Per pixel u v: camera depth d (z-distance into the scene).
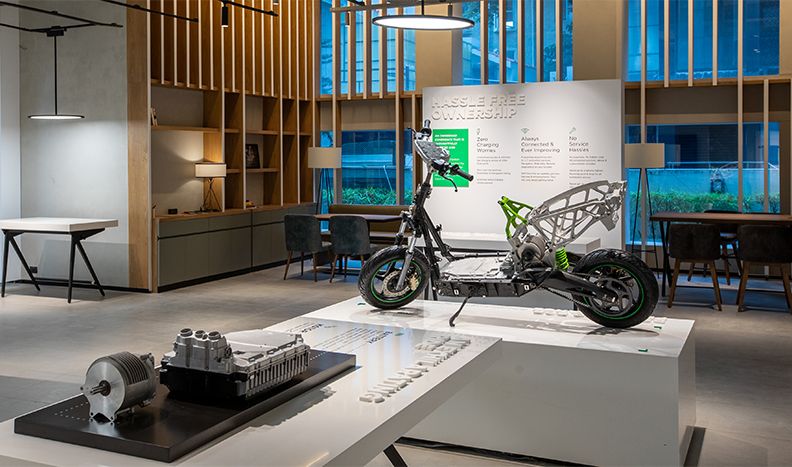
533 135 9.41
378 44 14.14
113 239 10.59
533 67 14.20
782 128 11.73
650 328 4.46
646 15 12.37
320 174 14.64
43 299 9.84
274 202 13.76
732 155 12.55
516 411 4.22
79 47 10.66
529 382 4.17
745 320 8.34
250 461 1.87
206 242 11.38
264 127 13.74
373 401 2.35
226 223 11.84
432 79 13.26
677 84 12.02
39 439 2.01
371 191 14.82
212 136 12.07
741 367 6.41
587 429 4.05
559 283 4.46
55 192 10.98
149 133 10.27
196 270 11.17
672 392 3.85
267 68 13.30
